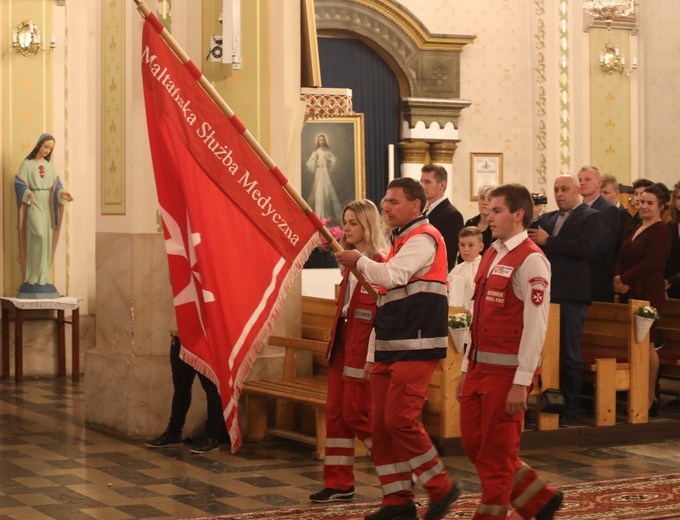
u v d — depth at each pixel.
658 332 9.65
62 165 12.10
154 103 5.16
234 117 5.14
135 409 8.11
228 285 5.12
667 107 14.78
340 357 6.10
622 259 9.24
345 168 13.50
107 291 8.57
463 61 14.32
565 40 14.30
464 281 8.08
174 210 5.20
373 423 5.49
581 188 8.89
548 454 7.68
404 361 5.31
